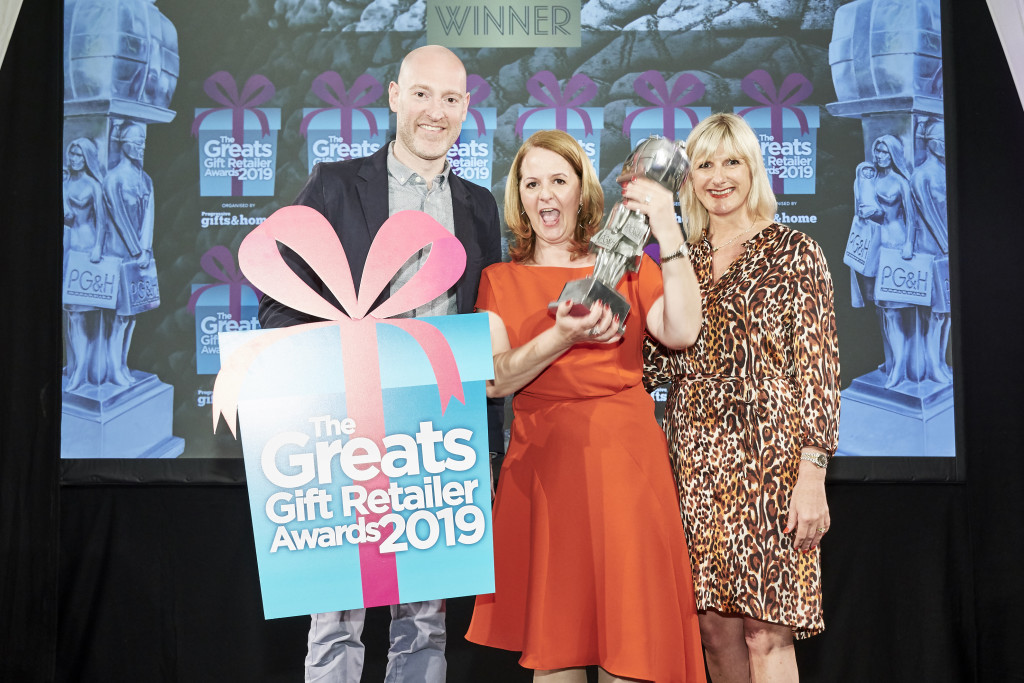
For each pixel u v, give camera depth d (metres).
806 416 1.65
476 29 2.20
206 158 2.20
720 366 1.71
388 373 1.43
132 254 2.20
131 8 2.20
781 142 2.20
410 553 1.42
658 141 1.50
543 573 1.55
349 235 1.87
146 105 2.20
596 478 1.55
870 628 2.23
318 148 2.20
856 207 2.20
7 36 2.14
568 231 1.66
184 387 2.19
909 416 2.18
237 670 2.24
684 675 1.54
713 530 1.69
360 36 2.20
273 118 2.20
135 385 2.19
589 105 2.20
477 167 2.19
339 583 1.40
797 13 2.20
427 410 1.43
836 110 2.20
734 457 1.69
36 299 2.22
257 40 2.20
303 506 1.40
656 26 2.21
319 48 2.20
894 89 2.19
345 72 2.20
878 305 2.19
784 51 2.20
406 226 1.48
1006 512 2.20
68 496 2.23
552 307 1.44
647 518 1.55
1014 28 2.14
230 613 2.24
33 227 2.22
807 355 1.66
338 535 1.40
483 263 1.95
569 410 1.59
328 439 1.41
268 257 1.44
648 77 2.20
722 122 1.83
